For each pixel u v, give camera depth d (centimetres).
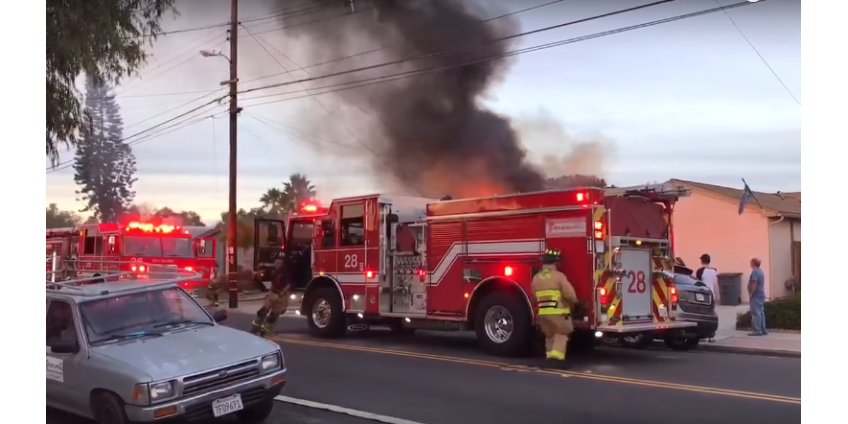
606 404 707
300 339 1283
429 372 902
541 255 993
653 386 799
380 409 693
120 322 627
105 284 677
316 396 757
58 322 624
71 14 966
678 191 1019
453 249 1108
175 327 647
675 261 1157
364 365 962
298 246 1448
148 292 670
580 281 957
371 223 1234
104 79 1102
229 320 1708
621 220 987
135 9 1116
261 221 1492
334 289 1294
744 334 1292
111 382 546
